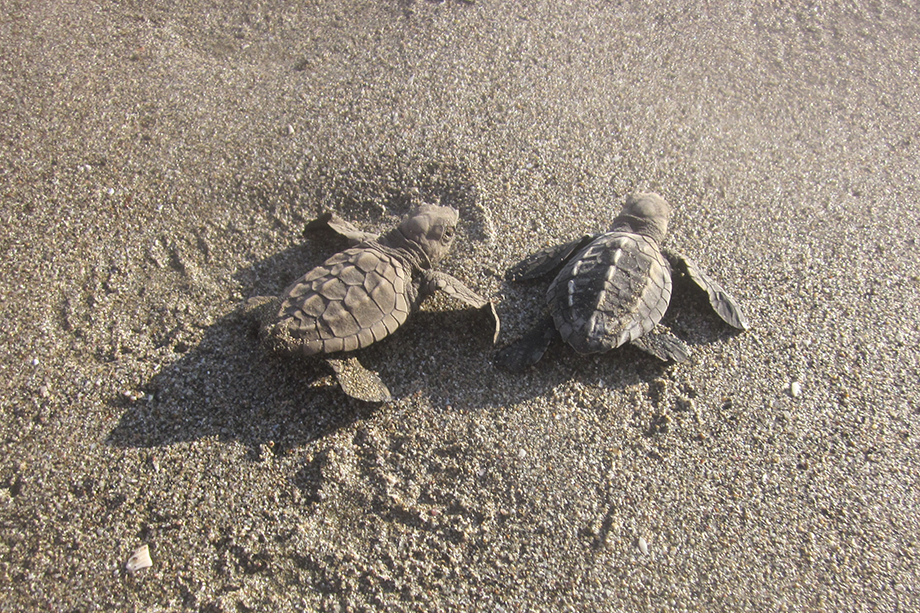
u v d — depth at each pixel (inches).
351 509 10.8
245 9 15.2
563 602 10.5
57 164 12.8
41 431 11.0
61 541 10.5
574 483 11.1
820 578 10.7
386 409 11.4
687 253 12.9
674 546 10.8
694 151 14.0
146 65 14.1
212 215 12.6
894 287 12.8
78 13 14.6
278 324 11.1
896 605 10.6
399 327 11.7
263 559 10.5
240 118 13.6
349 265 11.6
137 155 13.0
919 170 14.3
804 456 11.4
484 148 13.5
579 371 11.9
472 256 12.6
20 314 11.7
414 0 15.4
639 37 15.5
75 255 12.2
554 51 15.0
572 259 12.2
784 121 14.7
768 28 16.2
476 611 10.4
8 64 13.7
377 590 10.4
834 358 12.2
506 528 10.8
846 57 15.9
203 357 11.6
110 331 11.7
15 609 10.2
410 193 13.0
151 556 10.5
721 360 12.1
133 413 11.2
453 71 14.4
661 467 11.3
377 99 13.9
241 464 11.0
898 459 11.5
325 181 13.0
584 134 13.9
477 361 11.8
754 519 11.0
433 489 11.0
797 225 13.4
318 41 14.8
